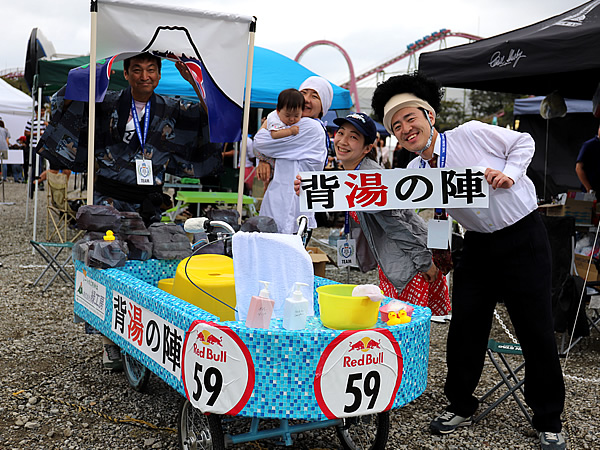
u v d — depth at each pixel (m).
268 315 2.37
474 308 3.31
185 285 3.05
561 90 6.37
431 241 3.14
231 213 4.07
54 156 4.52
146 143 4.69
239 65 4.76
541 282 3.07
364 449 3.00
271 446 3.12
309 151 4.98
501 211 3.03
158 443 3.12
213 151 5.04
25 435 3.18
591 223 6.08
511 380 4.29
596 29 4.11
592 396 4.04
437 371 4.47
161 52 4.51
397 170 2.93
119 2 4.23
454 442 3.29
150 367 2.82
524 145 2.95
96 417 3.43
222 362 2.33
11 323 5.27
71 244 6.05
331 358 2.31
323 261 5.04
